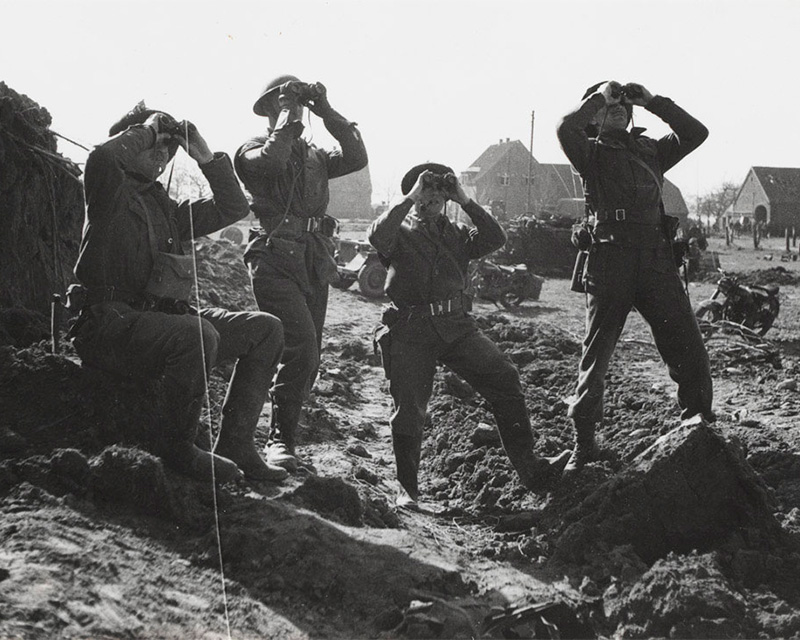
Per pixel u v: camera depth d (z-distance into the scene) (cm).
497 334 1281
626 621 445
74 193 872
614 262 645
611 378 999
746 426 830
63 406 521
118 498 464
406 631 410
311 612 418
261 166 636
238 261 1728
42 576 361
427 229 598
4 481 456
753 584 482
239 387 554
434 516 600
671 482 524
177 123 536
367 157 681
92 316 513
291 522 477
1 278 714
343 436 786
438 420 798
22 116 769
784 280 3058
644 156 659
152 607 374
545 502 596
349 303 1888
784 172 8594
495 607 443
